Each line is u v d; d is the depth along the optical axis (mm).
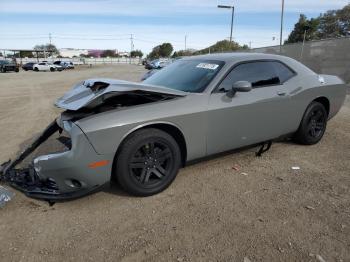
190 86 4062
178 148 3742
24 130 7008
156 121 3498
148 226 3105
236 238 2896
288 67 4836
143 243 2854
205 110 3820
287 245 2791
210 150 4035
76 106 3316
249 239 2879
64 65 53000
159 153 3631
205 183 3986
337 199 3572
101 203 3533
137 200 3590
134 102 3627
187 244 2826
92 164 3248
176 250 2754
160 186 3684
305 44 16984
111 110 3410
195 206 3451
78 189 3383
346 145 5406
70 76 30766
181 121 3666
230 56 4438
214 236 2932
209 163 4598
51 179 3385
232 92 4062
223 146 4129
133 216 3279
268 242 2834
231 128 4105
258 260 2613
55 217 3281
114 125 3281
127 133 3361
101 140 3238
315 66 16031
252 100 4223
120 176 3457
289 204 3473
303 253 2688
